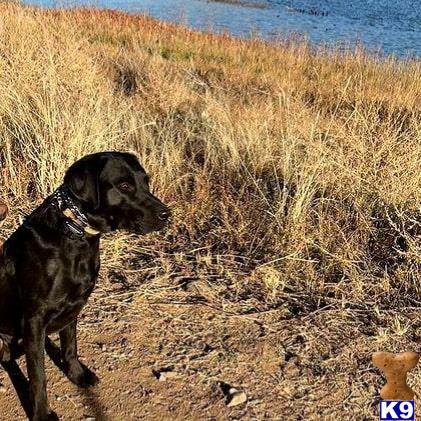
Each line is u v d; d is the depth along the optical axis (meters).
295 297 2.07
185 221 2.51
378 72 5.77
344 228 2.40
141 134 3.15
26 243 1.55
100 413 1.58
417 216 2.45
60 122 2.75
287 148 2.92
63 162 2.62
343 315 1.98
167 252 2.33
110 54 5.74
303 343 1.84
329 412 1.60
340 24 13.23
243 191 2.73
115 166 1.57
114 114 3.21
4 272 1.58
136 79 4.63
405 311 2.00
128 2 14.48
